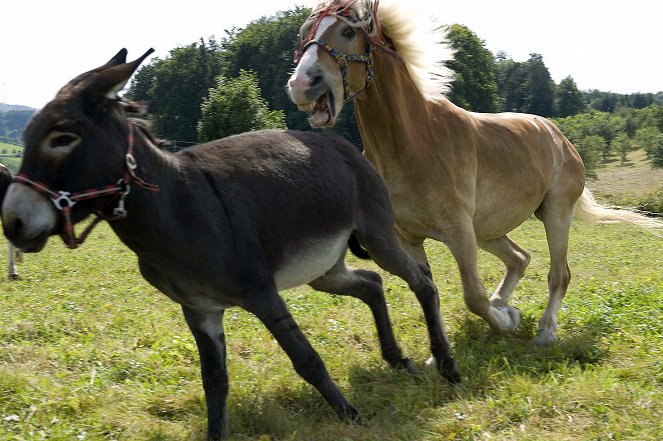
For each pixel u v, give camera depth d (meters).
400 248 5.29
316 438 4.48
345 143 5.25
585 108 103.12
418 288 5.41
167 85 53.50
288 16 56.09
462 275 6.02
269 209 4.43
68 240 3.84
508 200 6.66
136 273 11.99
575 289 9.97
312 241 4.66
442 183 5.88
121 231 4.08
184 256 4.12
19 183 3.67
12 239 3.70
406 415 4.84
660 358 5.77
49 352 6.16
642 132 70.94
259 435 4.72
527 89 91.81
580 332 7.00
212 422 4.61
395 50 5.89
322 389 4.49
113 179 3.87
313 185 4.71
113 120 3.91
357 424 4.62
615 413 4.67
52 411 4.84
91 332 7.11
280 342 4.30
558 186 7.39
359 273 5.64
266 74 51.91
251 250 4.26
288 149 4.80
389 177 5.86
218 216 4.20
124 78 3.83
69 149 3.72
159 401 5.06
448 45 6.23
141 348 6.56
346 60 5.42
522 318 7.30
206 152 4.48
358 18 5.44
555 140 7.40
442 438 4.49
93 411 4.88
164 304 8.73
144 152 4.04
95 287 10.41
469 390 5.23
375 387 5.30
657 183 43.91
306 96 5.25
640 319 7.23
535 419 4.67
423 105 5.93
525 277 11.61
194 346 6.31
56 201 3.71
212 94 33.66
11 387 5.09
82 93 3.80
